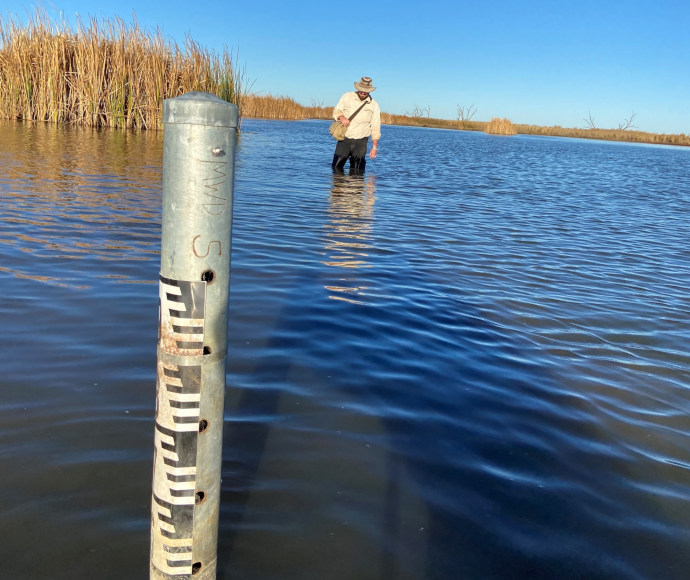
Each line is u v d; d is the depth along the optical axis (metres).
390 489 2.50
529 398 3.46
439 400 3.33
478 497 2.51
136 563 1.97
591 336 4.63
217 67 22.70
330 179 13.09
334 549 2.13
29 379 3.12
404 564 2.09
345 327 4.29
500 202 11.91
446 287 5.55
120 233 6.38
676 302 5.76
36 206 7.40
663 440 3.15
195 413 1.63
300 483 2.48
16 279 4.66
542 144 44.66
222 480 2.45
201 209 1.56
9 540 2.03
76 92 20.64
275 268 5.67
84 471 2.42
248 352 3.71
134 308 4.23
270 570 2.00
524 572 2.12
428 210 10.04
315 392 3.27
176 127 1.53
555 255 7.43
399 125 72.88
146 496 2.31
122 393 3.06
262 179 12.29
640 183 18.86
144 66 20.89
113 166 11.59
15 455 2.49
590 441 3.06
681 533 2.41
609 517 2.47
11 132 16.56
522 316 4.94
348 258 6.30
